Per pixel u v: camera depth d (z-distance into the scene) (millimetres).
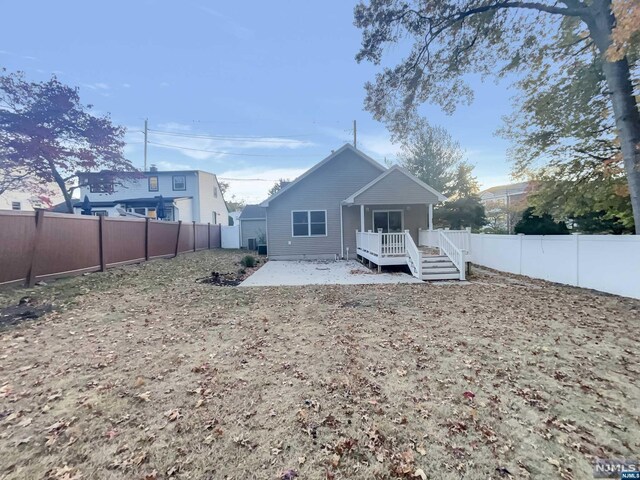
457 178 23562
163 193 24828
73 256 8312
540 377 3254
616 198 9148
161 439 2336
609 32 6809
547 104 9242
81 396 2900
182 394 2955
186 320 5289
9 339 4227
